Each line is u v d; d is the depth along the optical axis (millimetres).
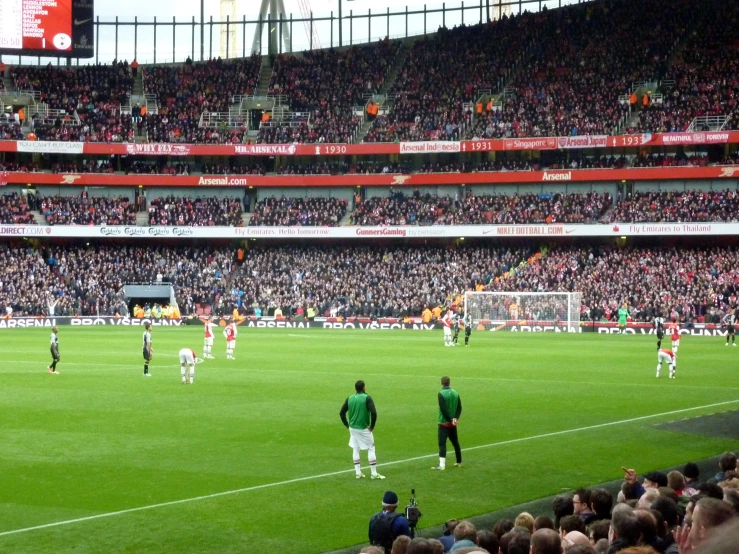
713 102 83938
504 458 22062
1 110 93188
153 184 92188
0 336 66438
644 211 82562
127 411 29297
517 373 41719
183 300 86125
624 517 7695
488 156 91188
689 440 24578
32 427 26125
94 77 99125
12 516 16516
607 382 38188
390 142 90250
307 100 97938
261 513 16859
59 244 90938
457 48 99250
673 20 92875
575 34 95812
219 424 26797
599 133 85875
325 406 30594
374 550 9180
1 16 89125
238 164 95562
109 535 15320
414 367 44250
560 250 85938
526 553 8328
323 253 90938
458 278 84812
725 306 73688
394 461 21734
